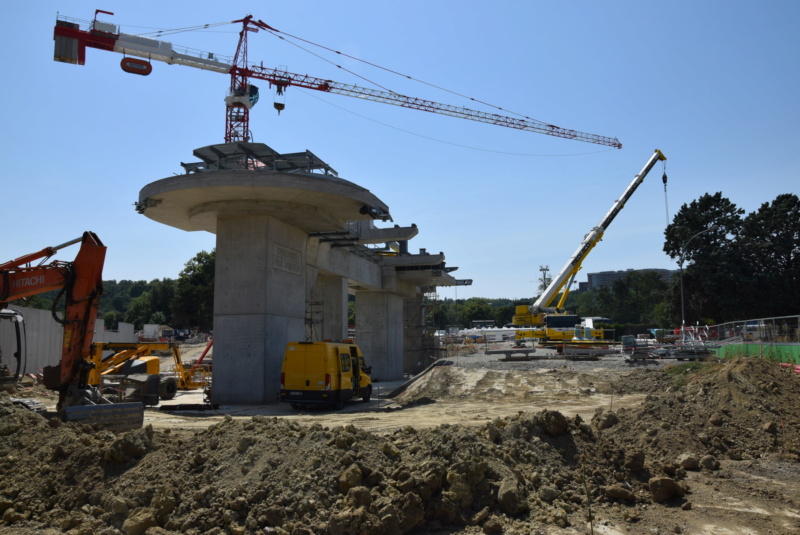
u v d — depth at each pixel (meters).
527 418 9.15
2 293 12.66
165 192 23.94
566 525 7.01
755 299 54.16
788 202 56.78
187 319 88.81
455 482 7.11
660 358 30.23
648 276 131.25
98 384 22.41
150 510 6.72
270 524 6.37
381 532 6.23
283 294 27.22
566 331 45.78
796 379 15.58
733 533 6.93
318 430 7.77
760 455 10.89
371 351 45.84
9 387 13.23
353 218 29.80
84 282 12.82
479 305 149.00
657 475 9.16
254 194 24.64
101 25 46.56
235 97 54.25
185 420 18.27
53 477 7.86
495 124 66.00
